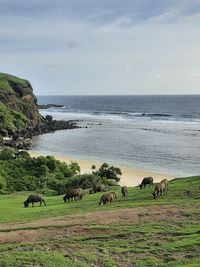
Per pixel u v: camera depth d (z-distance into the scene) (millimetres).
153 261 19781
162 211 29797
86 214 30438
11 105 167250
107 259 20422
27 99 186000
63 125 174125
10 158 77312
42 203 44375
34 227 27438
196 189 39125
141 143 121875
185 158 96562
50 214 34625
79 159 96812
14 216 35188
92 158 98125
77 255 21109
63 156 101562
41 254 21203
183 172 80500
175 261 19516
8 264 19859
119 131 154625
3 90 170750
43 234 25672
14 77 197625
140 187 46781
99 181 62812
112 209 32969
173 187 41312
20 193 57719
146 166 86938
